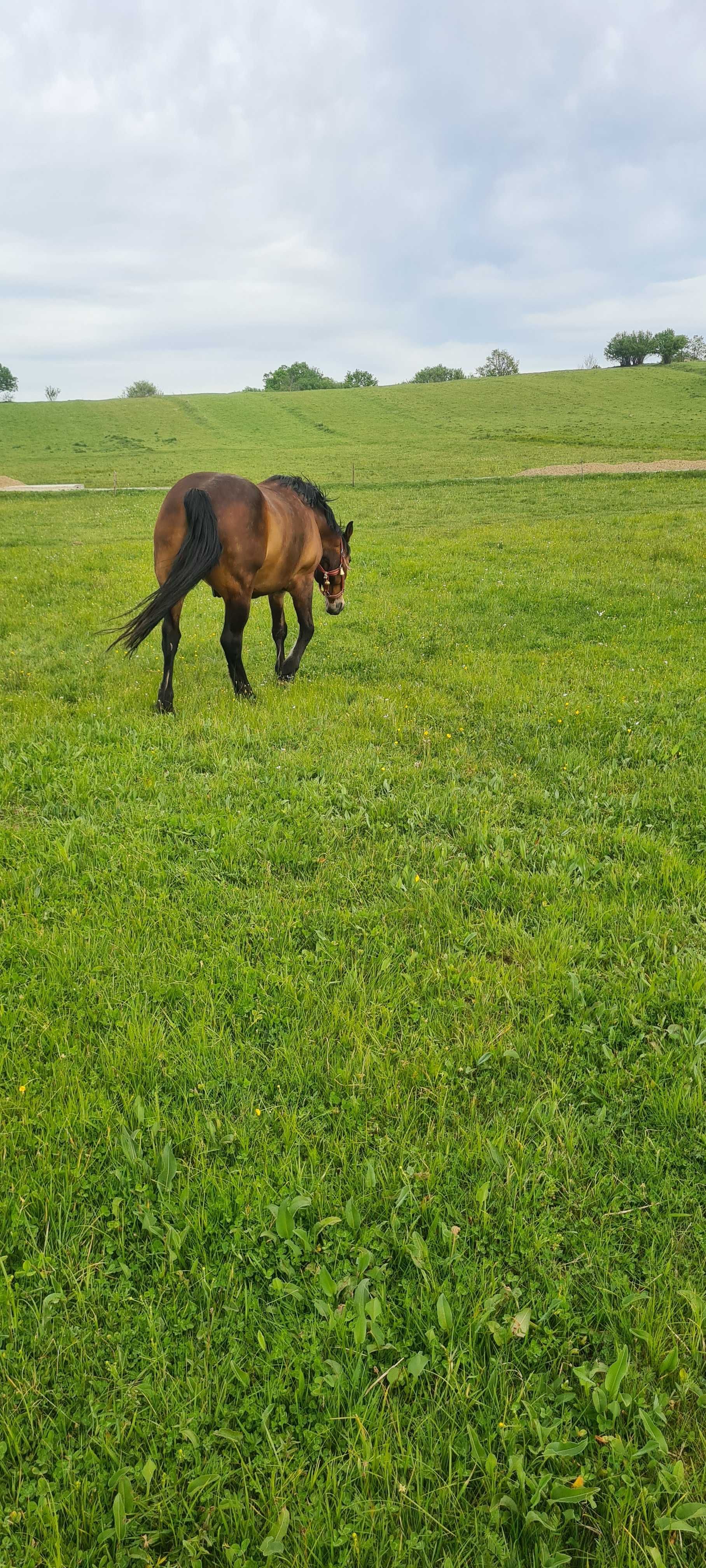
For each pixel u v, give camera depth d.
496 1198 2.64
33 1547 1.75
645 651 9.98
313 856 4.89
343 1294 2.37
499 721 7.57
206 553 6.71
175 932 3.98
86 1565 1.77
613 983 3.70
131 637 6.70
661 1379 2.16
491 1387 2.10
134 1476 1.90
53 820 5.23
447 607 13.00
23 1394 2.04
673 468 37.47
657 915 4.23
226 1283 2.34
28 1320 2.24
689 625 11.24
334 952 3.89
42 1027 3.28
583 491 31.11
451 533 21.45
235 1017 3.41
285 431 73.19
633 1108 3.06
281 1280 2.37
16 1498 1.88
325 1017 3.44
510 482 36.31
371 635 11.52
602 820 5.52
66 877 4.52
